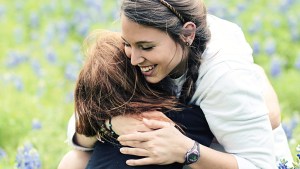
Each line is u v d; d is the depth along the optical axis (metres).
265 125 4.30
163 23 3.98
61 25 11.48
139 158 4.37
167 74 4.20
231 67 4.24
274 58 9.38
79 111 4.45
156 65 4.11
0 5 12.73
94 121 4.44
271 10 11.83
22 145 6.68
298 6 12.13
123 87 4.36
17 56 10.23
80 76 4.45
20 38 11.30
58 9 12.87
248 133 4.26
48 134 6.76
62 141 6.59
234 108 4.23
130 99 4.35
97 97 4.38
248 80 4.27
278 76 9.13
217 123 4.29
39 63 10.12
